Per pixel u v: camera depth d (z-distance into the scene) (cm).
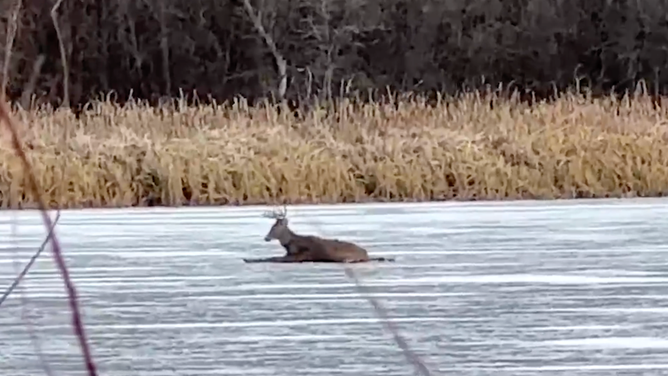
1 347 422
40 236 732
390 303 504
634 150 1205
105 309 492
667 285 546
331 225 810
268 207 996
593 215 860
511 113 1470
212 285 552
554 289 537
